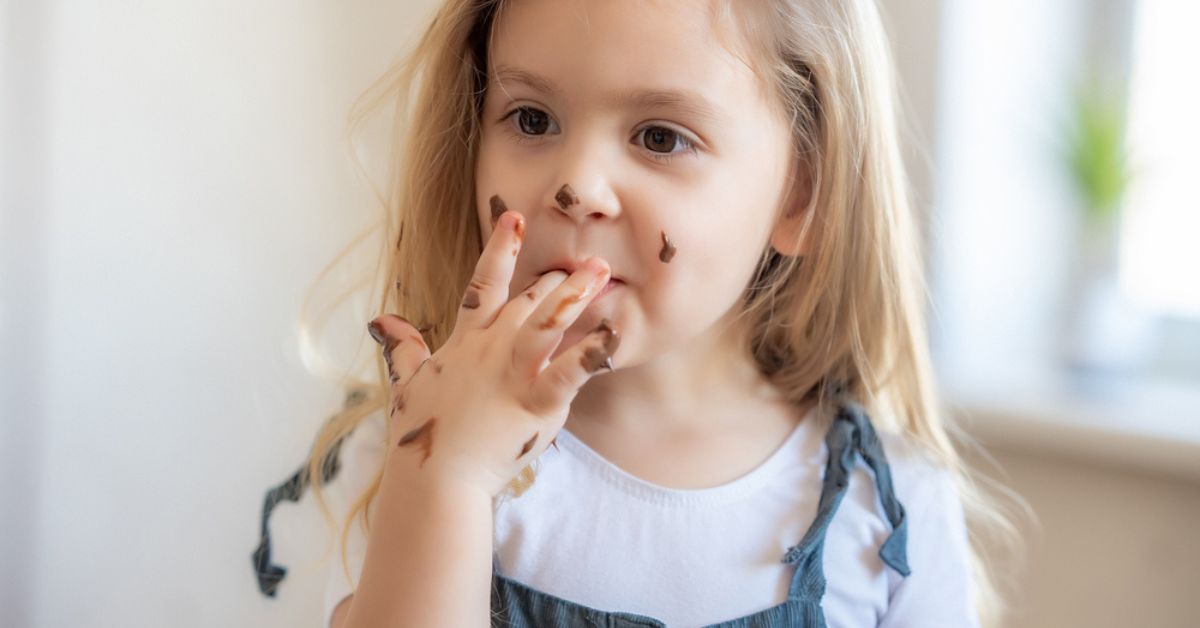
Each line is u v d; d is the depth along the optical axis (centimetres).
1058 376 111
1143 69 109
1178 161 109
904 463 75
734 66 65
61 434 97
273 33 96
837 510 72
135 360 98
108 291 96
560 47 63
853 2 73
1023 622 107
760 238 67
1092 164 109
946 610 72
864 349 76
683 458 71
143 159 96
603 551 68
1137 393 108
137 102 95
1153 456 100
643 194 63
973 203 111
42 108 93
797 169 71
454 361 61
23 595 96
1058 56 112
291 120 97
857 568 71
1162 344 111
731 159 65
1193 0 108
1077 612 106
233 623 99
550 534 68
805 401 75
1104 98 110
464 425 60
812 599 69
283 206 97
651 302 63
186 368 98
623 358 64
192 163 96
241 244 98
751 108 66
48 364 96
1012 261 115
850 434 74
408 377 62
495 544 68
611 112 63
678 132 63
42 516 97
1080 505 105
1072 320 113
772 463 72
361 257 95
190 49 96
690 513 69
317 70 97
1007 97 113
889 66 78
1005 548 107
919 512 74
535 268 64
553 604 67
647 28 62
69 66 93
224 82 96
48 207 94
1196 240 109
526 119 65
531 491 69
